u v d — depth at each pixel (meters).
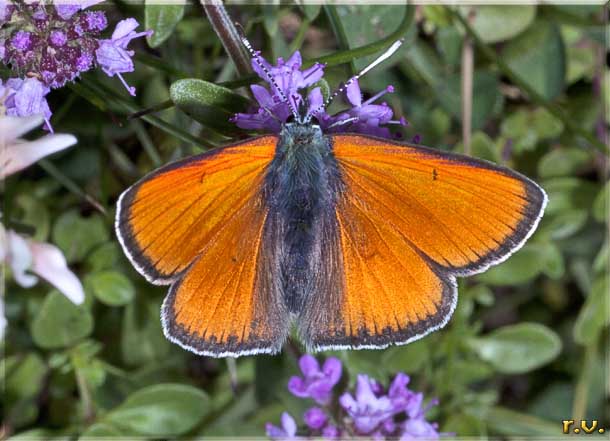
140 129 0.20
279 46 0.19
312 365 0.18
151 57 0.18
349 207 0.17
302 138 0.17
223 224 0.17
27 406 0.20
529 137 0.21
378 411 0.18
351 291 0.17
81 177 0.20
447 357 0.20
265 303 0.17
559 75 0.21
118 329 0.20
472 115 0.20
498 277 0.20
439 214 0.16
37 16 0.17
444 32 0.20
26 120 0.16
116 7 0.19
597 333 0.20
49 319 0.19
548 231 0.20
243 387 0.20
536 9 0.20
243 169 0.17
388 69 0.20
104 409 0.20
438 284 0.16
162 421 0.19
